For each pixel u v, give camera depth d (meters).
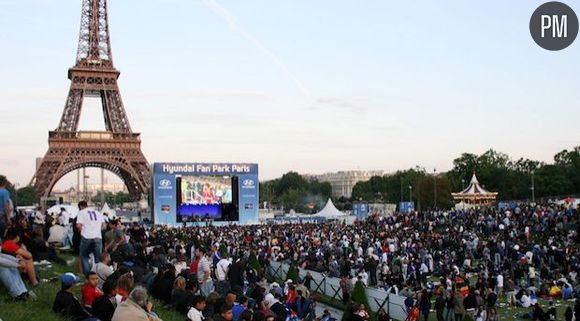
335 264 51.00
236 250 59.19
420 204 196.62
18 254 22.92
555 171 191.25
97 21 170.12
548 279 51.03
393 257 55.75
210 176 113.62
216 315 20.00
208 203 113.38
